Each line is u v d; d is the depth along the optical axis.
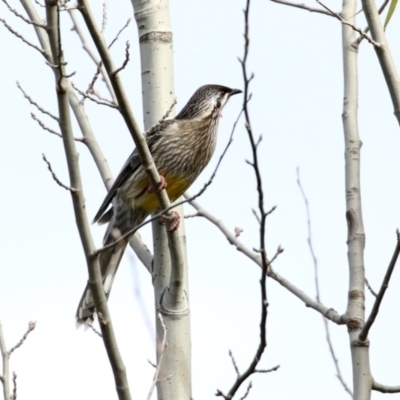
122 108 8.78
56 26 7.80
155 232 10.49
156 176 9.47
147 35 11.20
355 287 9.91
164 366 9.74
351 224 10.31
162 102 11.02
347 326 9.70
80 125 12.18
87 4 8.10
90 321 11.55
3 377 7.81
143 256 11.24
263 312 7.83
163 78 11.09
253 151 7.70
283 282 10.55
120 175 13.14
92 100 8.71
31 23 7.94
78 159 8.10
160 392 9.70
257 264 10.88
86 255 8.10
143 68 11.17
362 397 9.20
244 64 7.65
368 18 9.62
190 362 9.89
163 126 13.56
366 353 9.36
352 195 10.48
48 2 7.72
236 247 11.15
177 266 9.80
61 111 8.01
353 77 11.16
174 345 9.80
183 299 9.96
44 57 8.55
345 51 11.34
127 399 7.88
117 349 7.94
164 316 9.94
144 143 9.22
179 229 10.33
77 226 8.12
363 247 10.18
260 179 7.75
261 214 7.78
